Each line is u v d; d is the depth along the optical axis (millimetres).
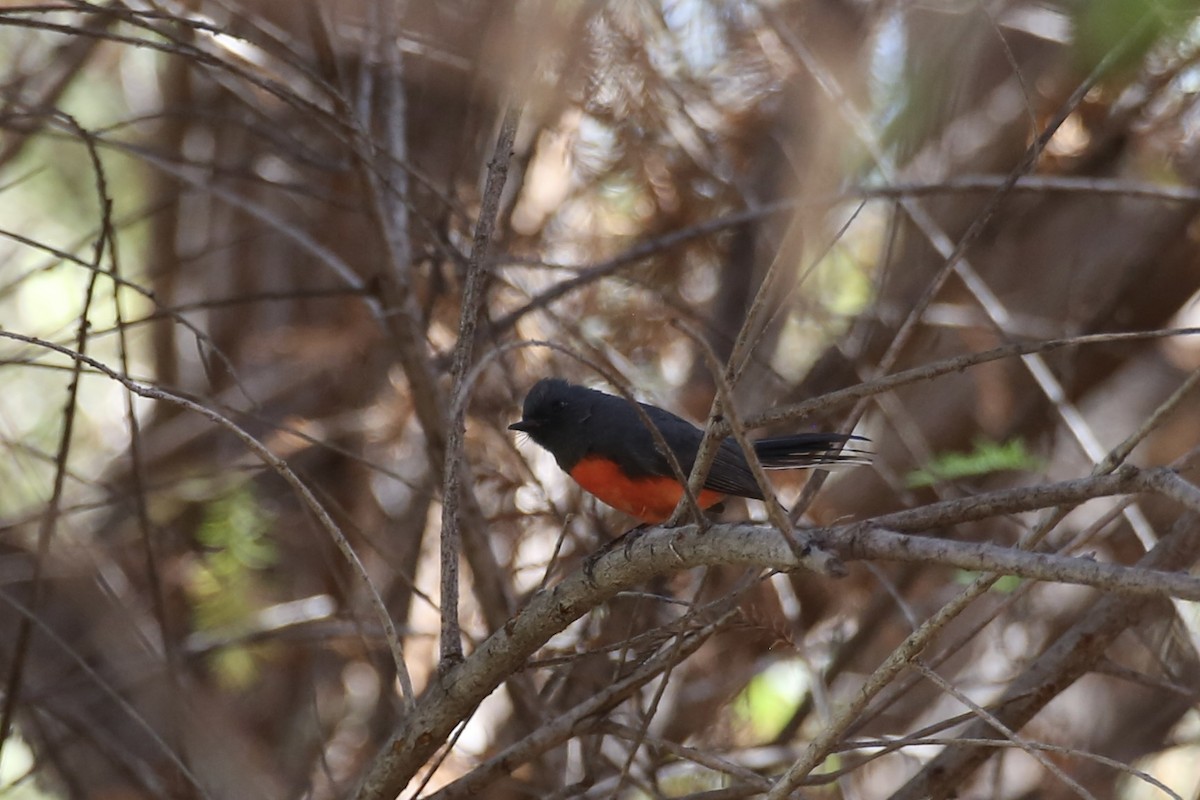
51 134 8492
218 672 11039
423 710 5863
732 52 9828
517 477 10328
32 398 13625
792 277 10758
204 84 13523
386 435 11883
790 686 11477
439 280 9977
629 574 5238
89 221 14219
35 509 10000
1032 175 10602
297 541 12078
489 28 8938
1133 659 11617
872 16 9445
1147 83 8812
